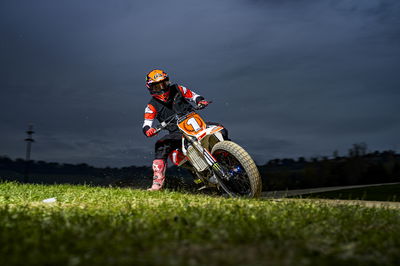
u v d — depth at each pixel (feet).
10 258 7.36
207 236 9.28
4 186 26.50
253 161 18.28
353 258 7.88
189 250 8.21
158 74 21.27
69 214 12.14
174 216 11.48
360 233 10.21
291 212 12.96
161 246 8.46
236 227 10.17
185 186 24.16
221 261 7.42
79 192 22.03
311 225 10.89
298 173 66.08
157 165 22.38
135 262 7.23
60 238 8.84
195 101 21.90
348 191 37.14
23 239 8.77
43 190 23.72
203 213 12.17
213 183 19.67
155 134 21.03
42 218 11.75
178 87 21.97
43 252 7.80
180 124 20.21
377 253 8.29
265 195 32.55
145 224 10.38
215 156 19.86
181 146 21.53
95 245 8.23
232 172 18.89
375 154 68.33
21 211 13.03
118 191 21.89
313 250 8.23
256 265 7.25
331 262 7.45
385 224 11.94
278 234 9.53
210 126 19.94
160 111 21.93
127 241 8.62
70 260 7.18
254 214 12.22
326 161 67.41
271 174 66.54
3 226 10.14
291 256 7.75
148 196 19.70
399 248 8.70
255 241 8.98
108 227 10.17
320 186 63.62
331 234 10.05
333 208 14.57
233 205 14.60
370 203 20.74
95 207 14.98
